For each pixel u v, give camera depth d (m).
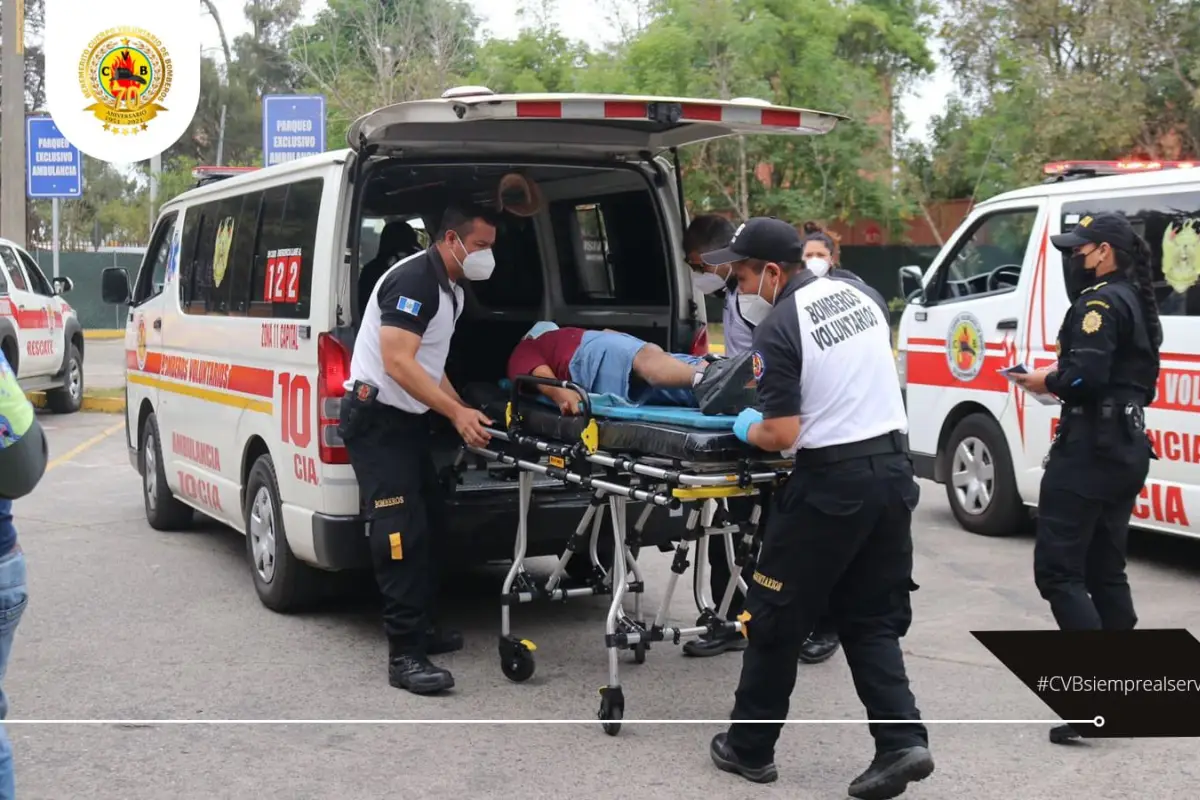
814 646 5.77
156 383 8.35
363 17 26.55
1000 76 22.84
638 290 6.74
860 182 24.83
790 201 24.11
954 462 8.74
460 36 26.80
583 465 4.85
